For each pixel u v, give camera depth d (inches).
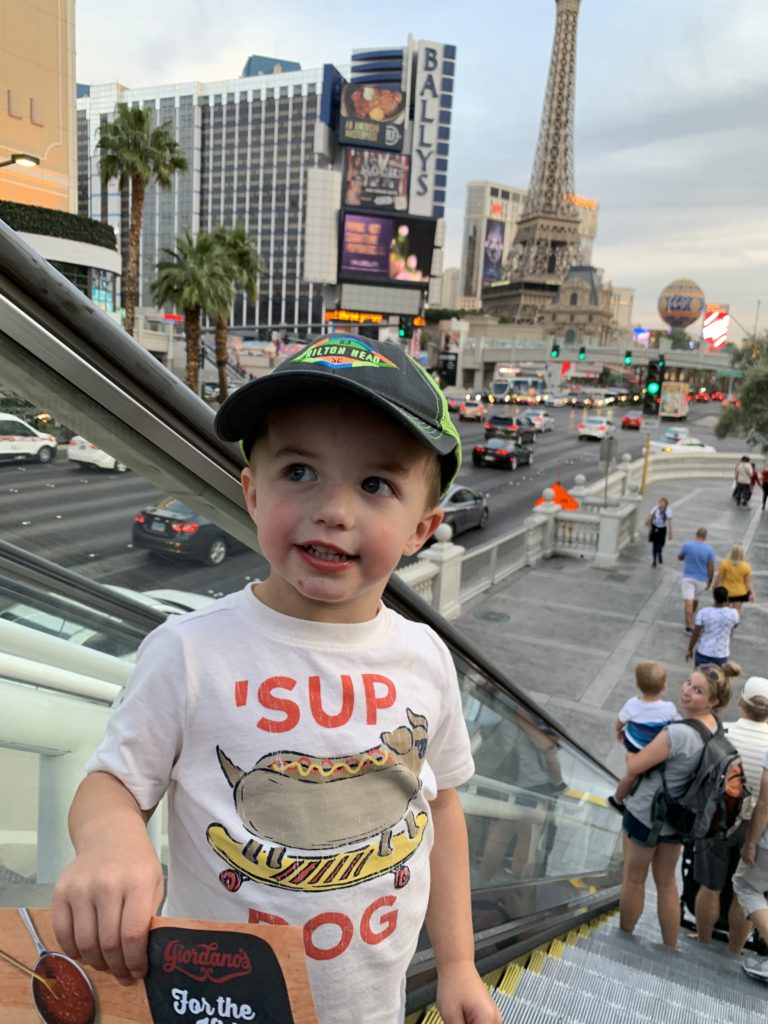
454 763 45.6
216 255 1272.1
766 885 161.3
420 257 3056.1
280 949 26.3
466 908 45.0
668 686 378.6
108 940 26.1
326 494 35.3
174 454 58.0
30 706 63.6
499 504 903.1
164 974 26.2
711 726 158.1
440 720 44.1
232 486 61.9
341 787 37.2
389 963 37.7
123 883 27.6
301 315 6161.4
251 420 37.4
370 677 39.3
